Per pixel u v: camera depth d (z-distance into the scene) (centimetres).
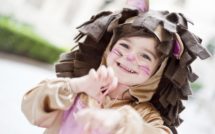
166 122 161
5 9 1631
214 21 1431
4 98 698
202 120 930
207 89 941
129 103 155
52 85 149
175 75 151
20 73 1055
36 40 1395
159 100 158
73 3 1919
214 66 1001
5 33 1302
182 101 164
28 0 1756
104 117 118
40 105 149
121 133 123
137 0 158
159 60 151
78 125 147
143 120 142
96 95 144
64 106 147
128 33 150
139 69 147
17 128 548
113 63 151
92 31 154
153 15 153
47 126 156
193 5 1515
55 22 1834
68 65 168
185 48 150
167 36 145
